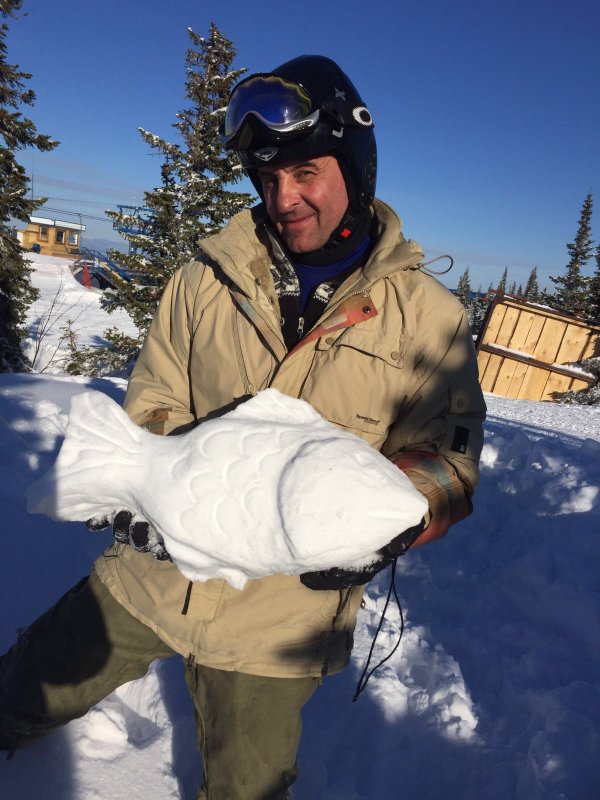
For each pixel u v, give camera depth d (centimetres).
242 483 101
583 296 2764
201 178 1290
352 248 142
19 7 1251
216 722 139
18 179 1325
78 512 121
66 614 154
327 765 204
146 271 1303
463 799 199
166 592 141
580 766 202
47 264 4216
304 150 124
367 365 133
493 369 1228
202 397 152
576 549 332
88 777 167
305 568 97
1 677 159
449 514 120
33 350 1625
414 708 236
